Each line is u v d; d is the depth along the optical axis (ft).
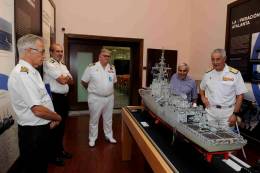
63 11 15.30
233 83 7.79
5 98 6.51
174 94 7.04
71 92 17.10
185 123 5.16
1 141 6.32
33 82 4.90
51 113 5.16
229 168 4.32
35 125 5.04
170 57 17.61
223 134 4.46
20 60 5.02
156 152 4.90
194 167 4.28
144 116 8.07
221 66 7.75
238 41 11.93
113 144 11.07
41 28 10.17
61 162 8.78
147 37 17.08
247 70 11.23
